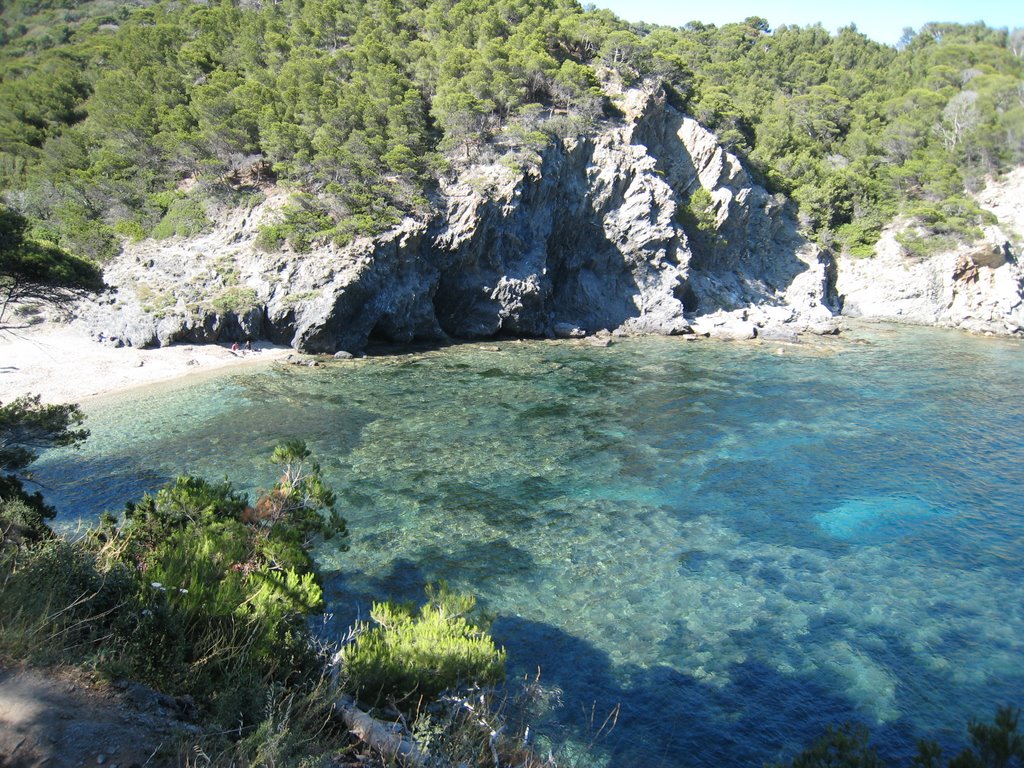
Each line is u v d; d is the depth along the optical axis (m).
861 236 96.25
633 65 85.12
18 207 63.06
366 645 10.74
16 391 42.72
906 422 42.97
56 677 7.69
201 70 79.50
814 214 96.38
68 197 64.25
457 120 68.31
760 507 30.23
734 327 73.12
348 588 22.55
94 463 32.62
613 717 17.44
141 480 30.62
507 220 66.00
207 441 35.97
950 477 34.03
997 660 20.20
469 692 10.64
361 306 58.94
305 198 61.03
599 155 74.19
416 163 64.81
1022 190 94.06
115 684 7.91
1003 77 111.88
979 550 26.77
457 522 27.83
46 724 6.96
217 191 64.56
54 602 8.80
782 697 18.50
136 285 56.31
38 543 10.89
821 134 110.12
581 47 86.31
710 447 37.66
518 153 67.62
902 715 17.95
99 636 8.70
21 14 107.69
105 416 39.69
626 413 43.56
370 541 25.91
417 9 85.62
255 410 41.62
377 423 39.97
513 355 60.47
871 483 33.16
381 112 67.56
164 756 6.97
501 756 9.62
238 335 56.22
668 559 25.52
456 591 22.73
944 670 19.73
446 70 72.25
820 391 50.16
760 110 113.31
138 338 52.81
